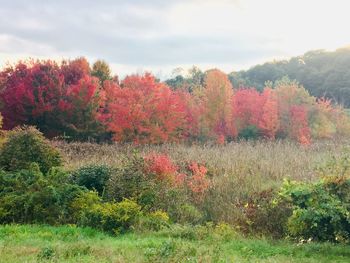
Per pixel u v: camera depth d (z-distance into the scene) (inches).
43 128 1318.9
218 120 1477.6
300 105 1632.6
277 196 461.1
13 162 599.2
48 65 1465.3
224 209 548.7
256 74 3754.9
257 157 834.8
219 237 427.5
